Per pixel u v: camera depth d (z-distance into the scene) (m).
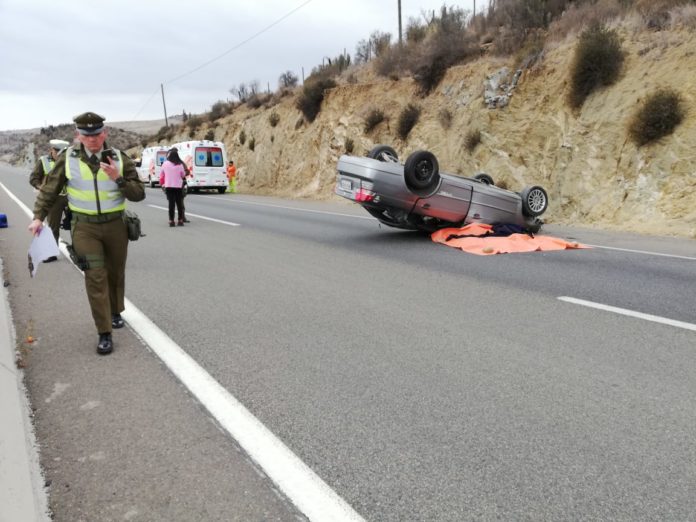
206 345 4.46
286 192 25.52
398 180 9.33
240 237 10.91
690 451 2.81
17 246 9.87
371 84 22.78
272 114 29.86
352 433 3.02
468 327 4.92
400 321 5.12
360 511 2.35
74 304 5.79
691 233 10.22
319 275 7.22
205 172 27.03
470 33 20.00
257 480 2.58
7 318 5.12
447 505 2.39
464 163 16.52
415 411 3.28
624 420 3.14
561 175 13.53
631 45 13.58
